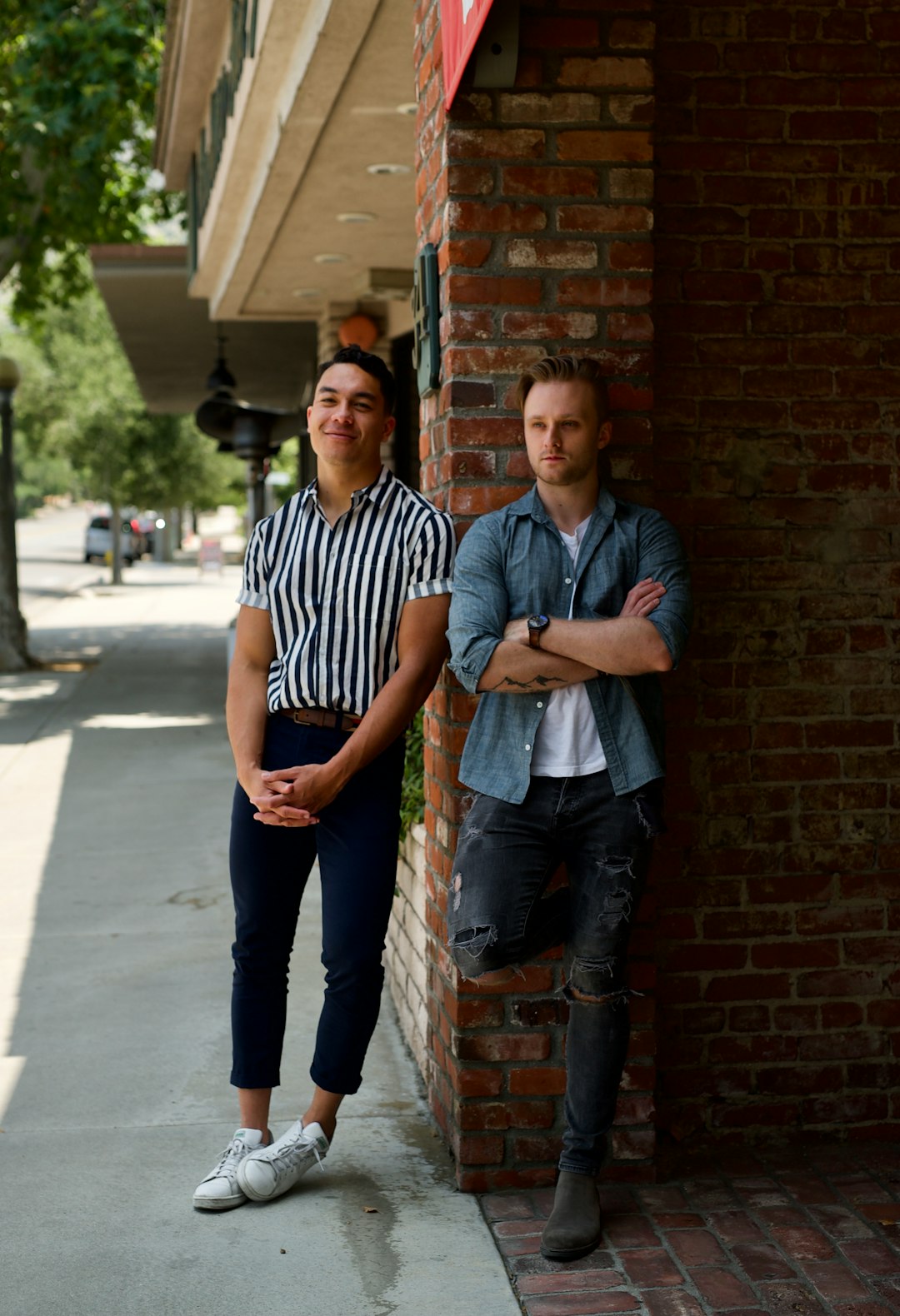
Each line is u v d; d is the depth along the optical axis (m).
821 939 3.57
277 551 3.19
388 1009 4.67
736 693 3.53
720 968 3.55
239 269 9.28
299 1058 4.16
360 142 6.37
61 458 33.62
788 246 3.49
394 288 9.32
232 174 7.53
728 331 3.49
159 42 13.09
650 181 3.18
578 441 2.87
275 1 5.14
